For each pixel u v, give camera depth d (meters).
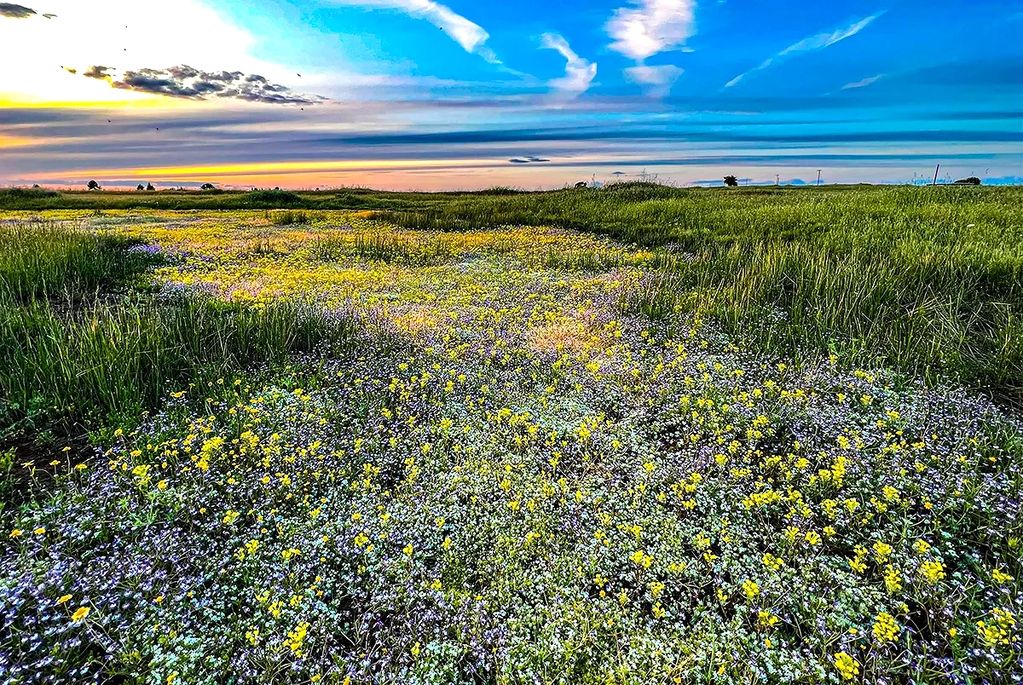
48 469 4.88
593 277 12.19
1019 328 6.91
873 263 9.54
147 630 3.36
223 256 14.25
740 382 6.56
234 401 6.02
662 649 3.33
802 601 3.62
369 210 29.95
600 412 6.06
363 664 3.23
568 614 3.56
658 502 4.58
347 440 5.40
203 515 4.38
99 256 12.03
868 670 3.22
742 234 14.94
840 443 5.01
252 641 3.29
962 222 13.64
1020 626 3.34
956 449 4.96
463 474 4.90
